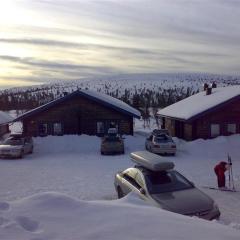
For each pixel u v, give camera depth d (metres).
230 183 18.22
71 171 22.33
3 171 22.91
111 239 5.47
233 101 31.88
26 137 31.20
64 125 34.91
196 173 21.36
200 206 10.90
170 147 28.45
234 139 30.77
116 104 35.69
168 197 11.38
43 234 5.67
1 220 6.16
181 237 5.58
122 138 32.25
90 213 6.73
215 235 5.74
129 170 13.89
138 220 6.32
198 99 38.12
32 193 16.89
